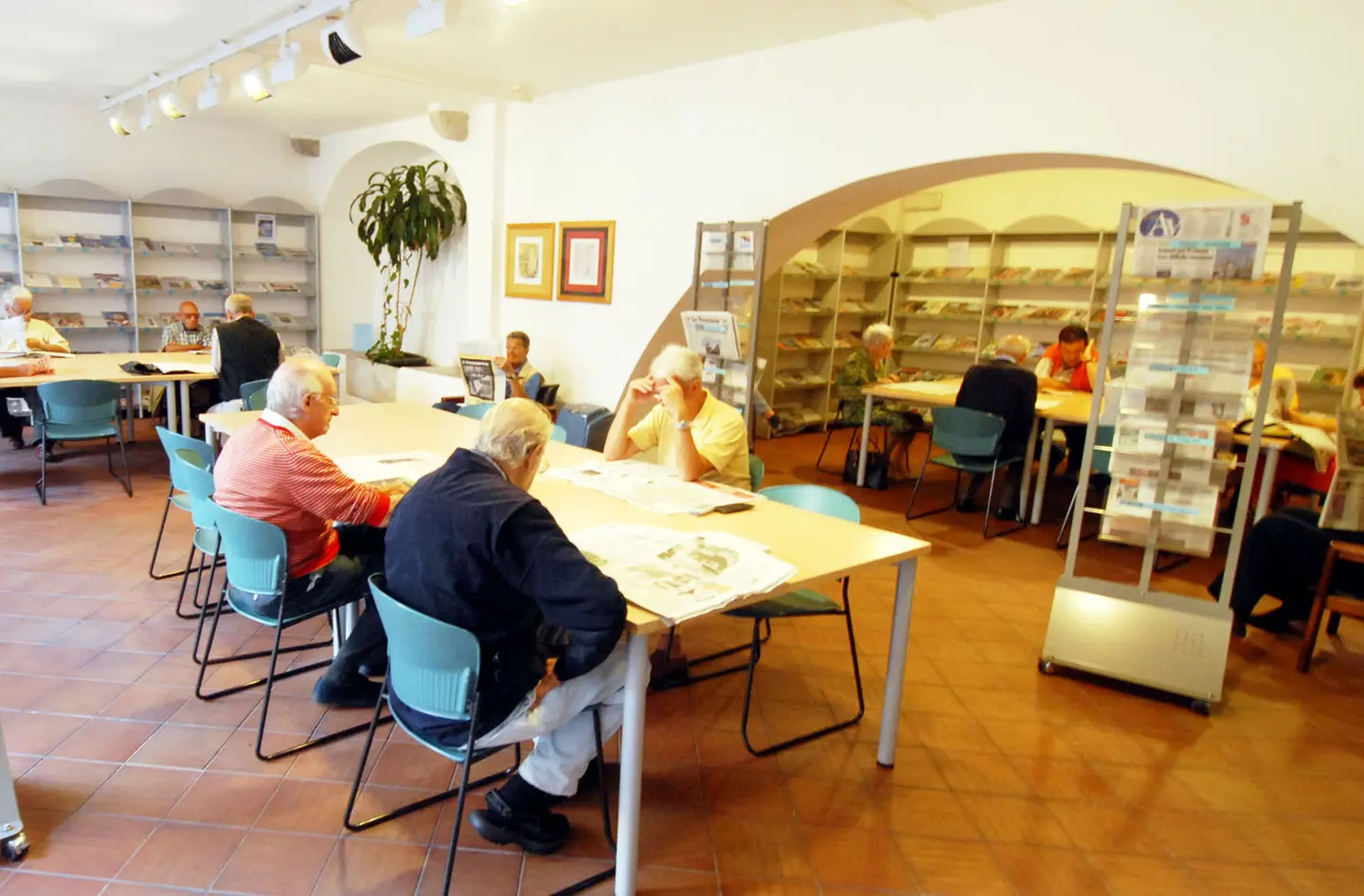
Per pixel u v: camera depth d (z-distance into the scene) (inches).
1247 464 112.8
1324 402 238.2
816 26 164.6
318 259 341.1
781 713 111.2
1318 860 87.6
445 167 306.0
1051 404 208.4
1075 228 290.0
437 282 313.6
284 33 175.8
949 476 259.4
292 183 340.2
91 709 101.7
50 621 124.9
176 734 97.7
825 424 335.0
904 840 87.1
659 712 109.8
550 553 65.8
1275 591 141.6
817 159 176.6
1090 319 289.1
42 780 87.8
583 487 107.7
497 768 95.0
